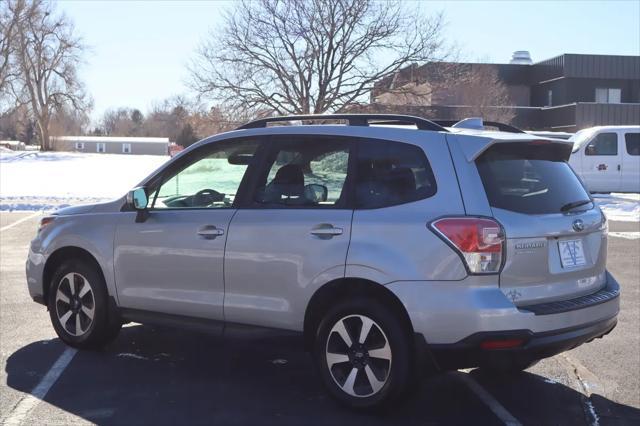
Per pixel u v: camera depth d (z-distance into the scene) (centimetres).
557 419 466
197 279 525
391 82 3064
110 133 13838
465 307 420
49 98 6041
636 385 535
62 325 607
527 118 4512
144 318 559
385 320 446
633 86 4562
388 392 446
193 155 564
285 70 3019
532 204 452
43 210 1869
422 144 461
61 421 448
